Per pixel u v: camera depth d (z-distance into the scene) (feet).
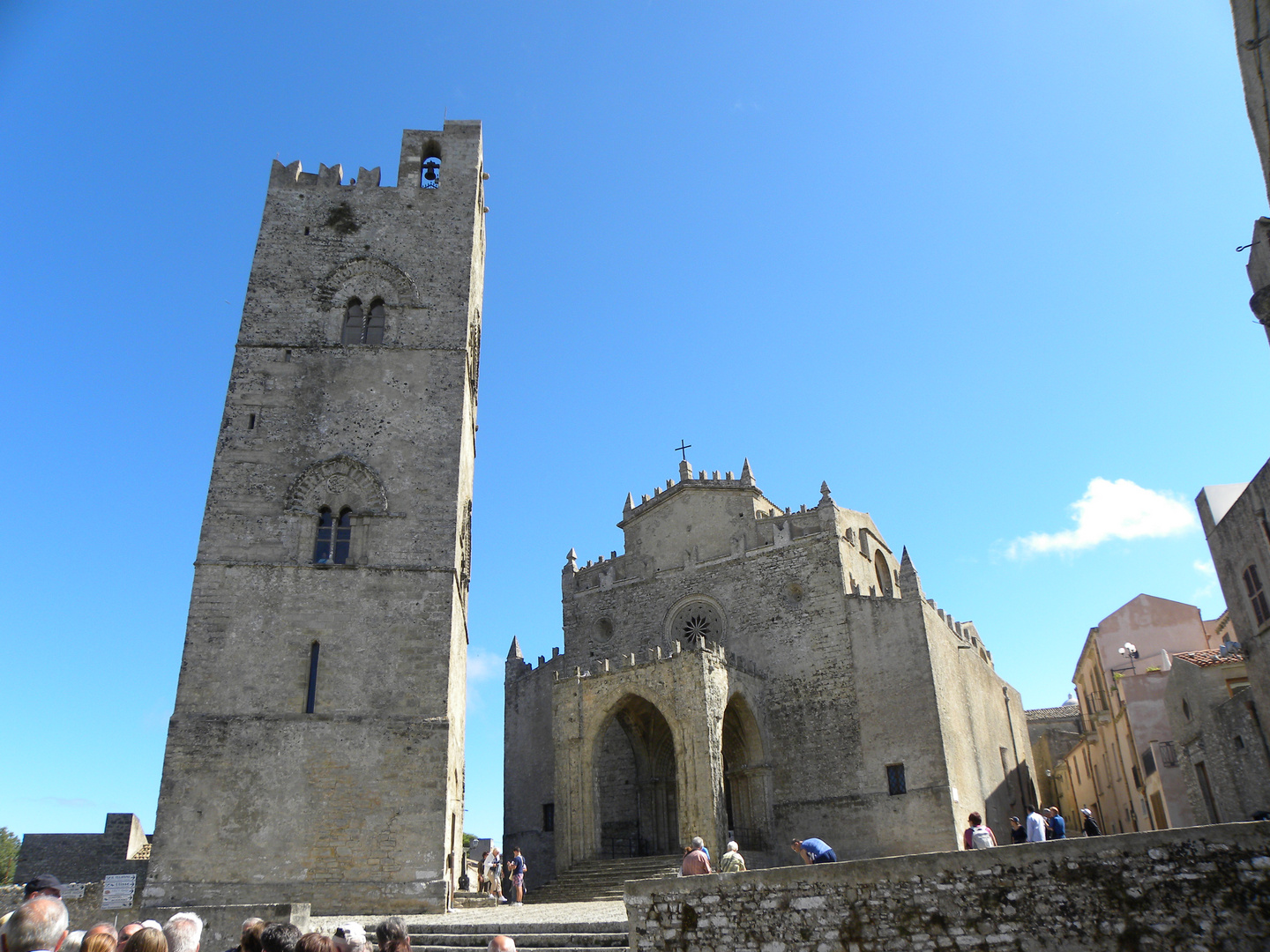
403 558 112.78
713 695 143.54
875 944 57.00
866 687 156.66
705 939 61.98
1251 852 50.14
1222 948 49.37
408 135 137.49
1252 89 65.51
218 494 113.70
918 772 148.05
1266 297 74.79
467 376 125.08
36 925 29.45
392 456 117.60
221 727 103.04
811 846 68.64
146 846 152.35
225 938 79.15
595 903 116.37
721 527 182.29
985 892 55.16
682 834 136.56
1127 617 203.31
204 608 108.06
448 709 106.63
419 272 128.06
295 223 128.88
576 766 146.20
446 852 100.78
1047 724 287.48
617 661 184.44
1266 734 108.27
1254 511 108.58
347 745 103.60
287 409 118.73
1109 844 53.11
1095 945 51.90
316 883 97.81
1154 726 164.55
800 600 168.35
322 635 108.17
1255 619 112.27
